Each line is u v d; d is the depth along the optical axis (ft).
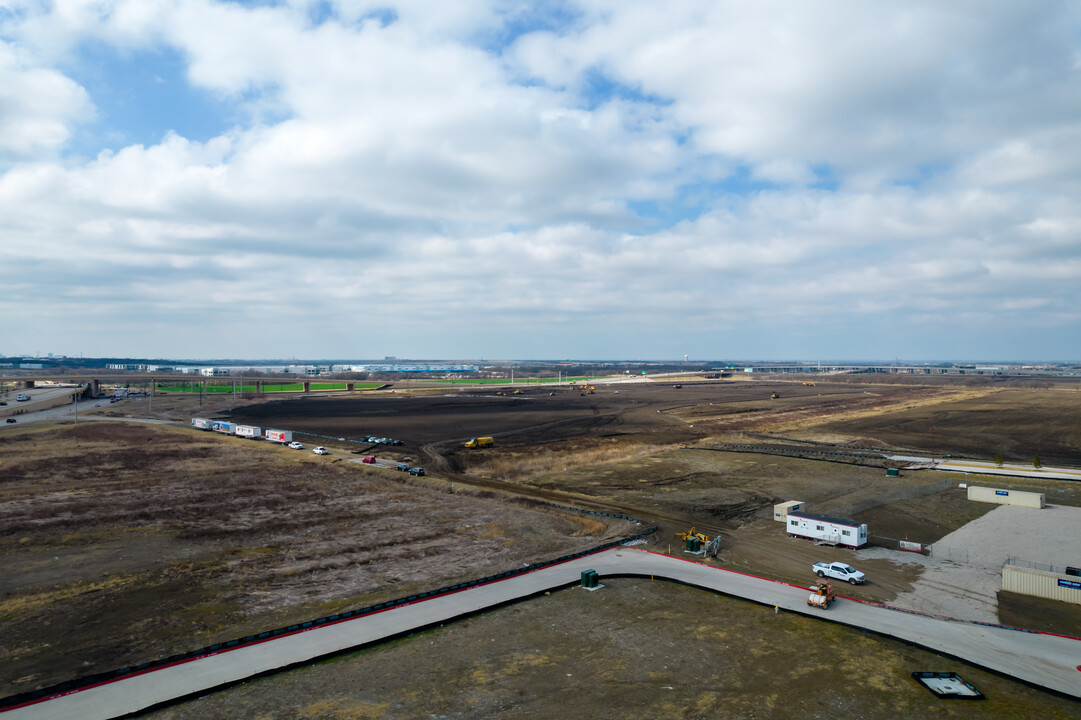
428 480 267.59
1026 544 177.37
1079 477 268.21
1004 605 131.54
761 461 319.47
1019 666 99.40
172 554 160.86
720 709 85.76
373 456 323.57
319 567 151.43
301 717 83.41
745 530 192.85
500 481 272.72
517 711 85.15
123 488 242.37
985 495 229.04
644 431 450.30
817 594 125.39
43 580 140.87
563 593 133.59
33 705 84.84
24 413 538.06
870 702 87.76
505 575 141.69
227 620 118.42
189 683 91.35
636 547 169.68
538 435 428.56
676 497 240.73
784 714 84.43
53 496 226.38
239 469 288.30
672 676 95.71
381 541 175.32
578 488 258.98
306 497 232.53
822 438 409.08
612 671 97.30
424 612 120.06
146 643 107.76
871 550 172.14
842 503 228.43
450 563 156.04
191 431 429.79
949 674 95.86
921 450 357.61
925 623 116.98
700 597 131.54
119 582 139.85
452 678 94.79
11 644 107.65
